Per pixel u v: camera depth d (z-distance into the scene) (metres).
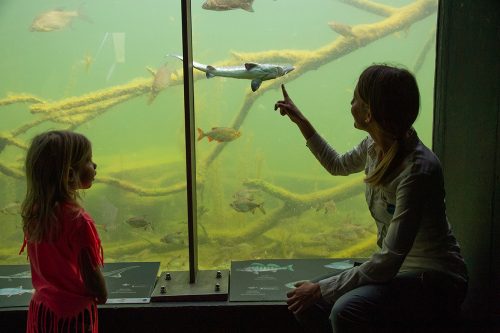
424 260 2.05
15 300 2.73
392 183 1.98
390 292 1.99
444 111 2.88
